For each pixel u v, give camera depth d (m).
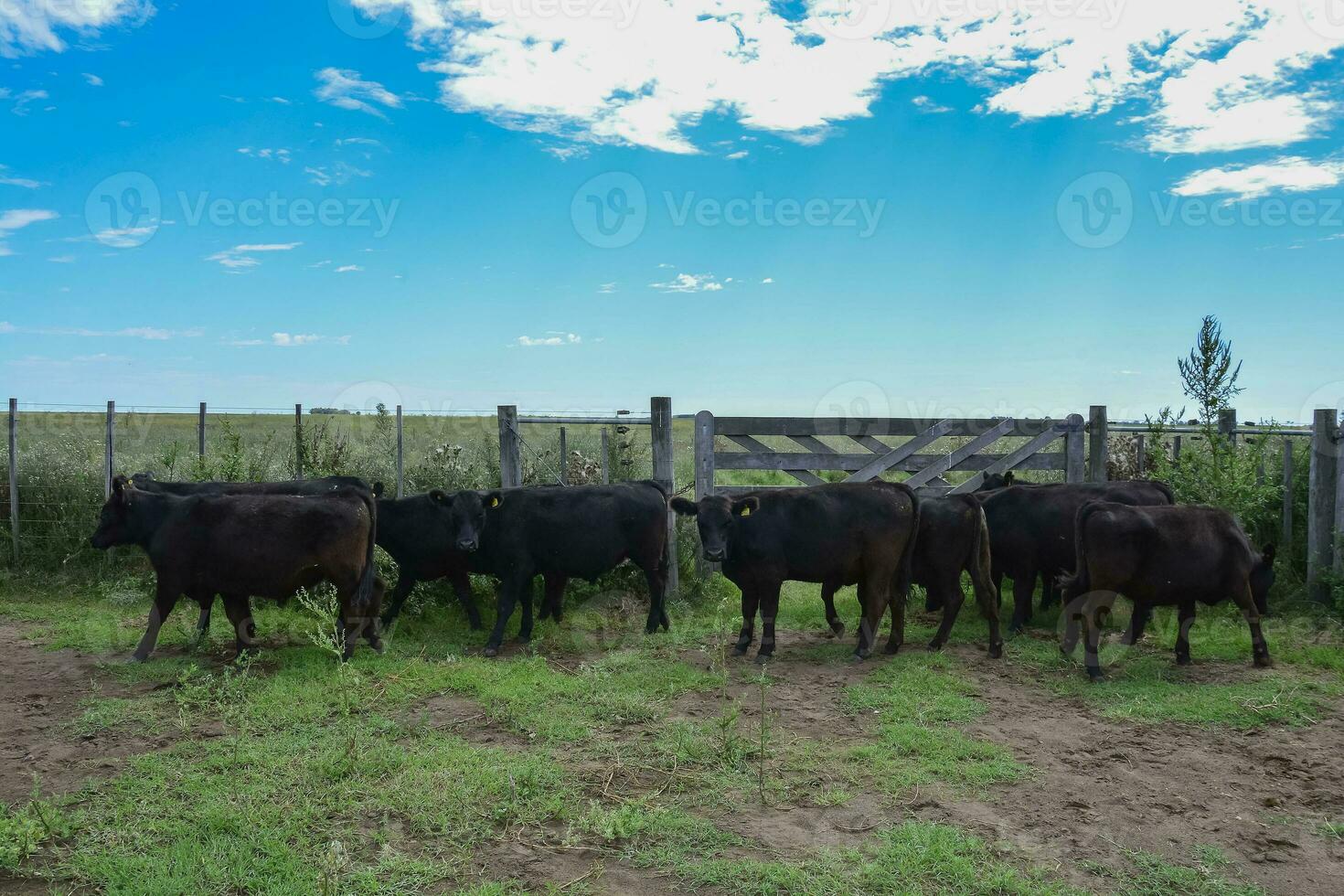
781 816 5.33
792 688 7.95
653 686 7.80
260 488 10.32
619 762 6.10
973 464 12.79
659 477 11.65
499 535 9.48
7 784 5.73
